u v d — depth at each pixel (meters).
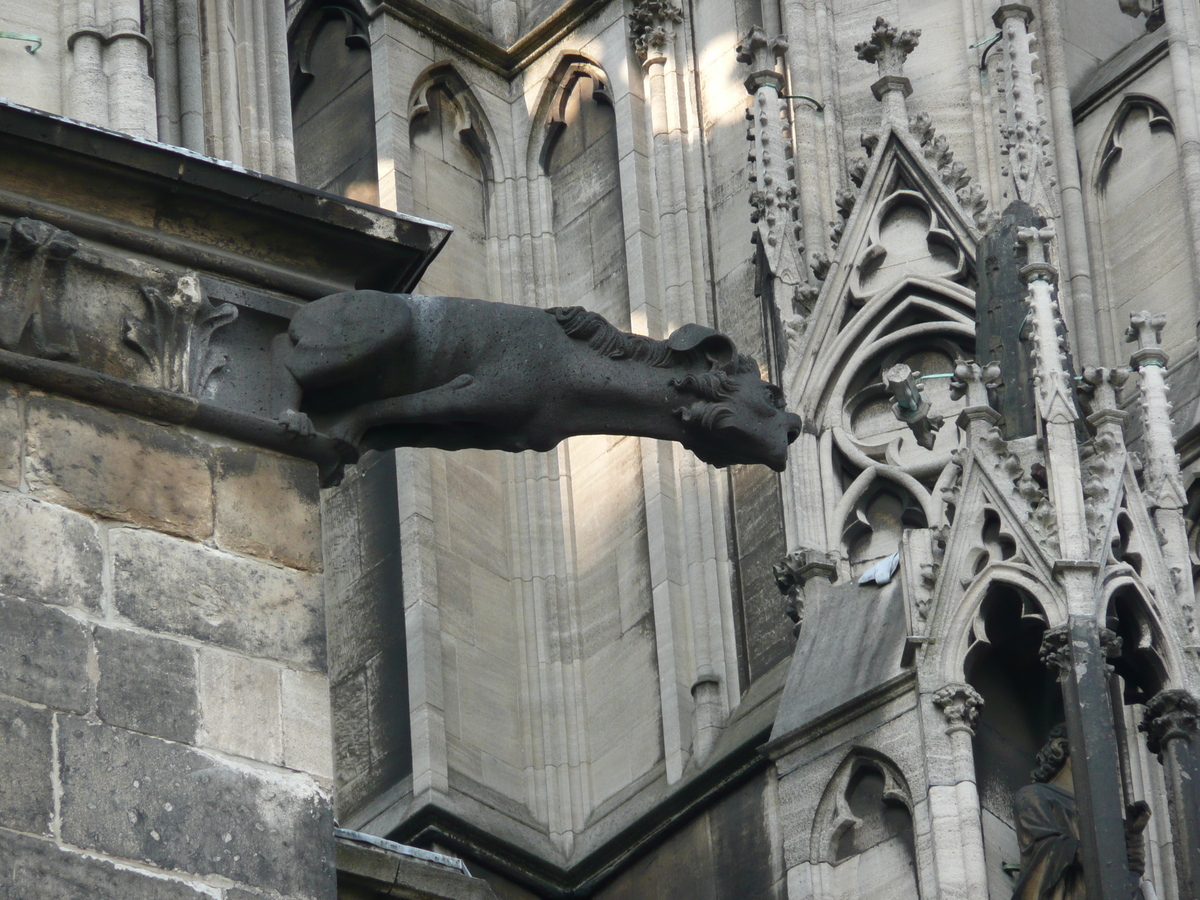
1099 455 29.80
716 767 33.25
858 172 35.03
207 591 18.23
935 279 34.03
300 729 18.06
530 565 37.91
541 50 41.78
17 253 18.64
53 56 22.22
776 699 33.28
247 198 19.48
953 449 32.78
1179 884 27.98
